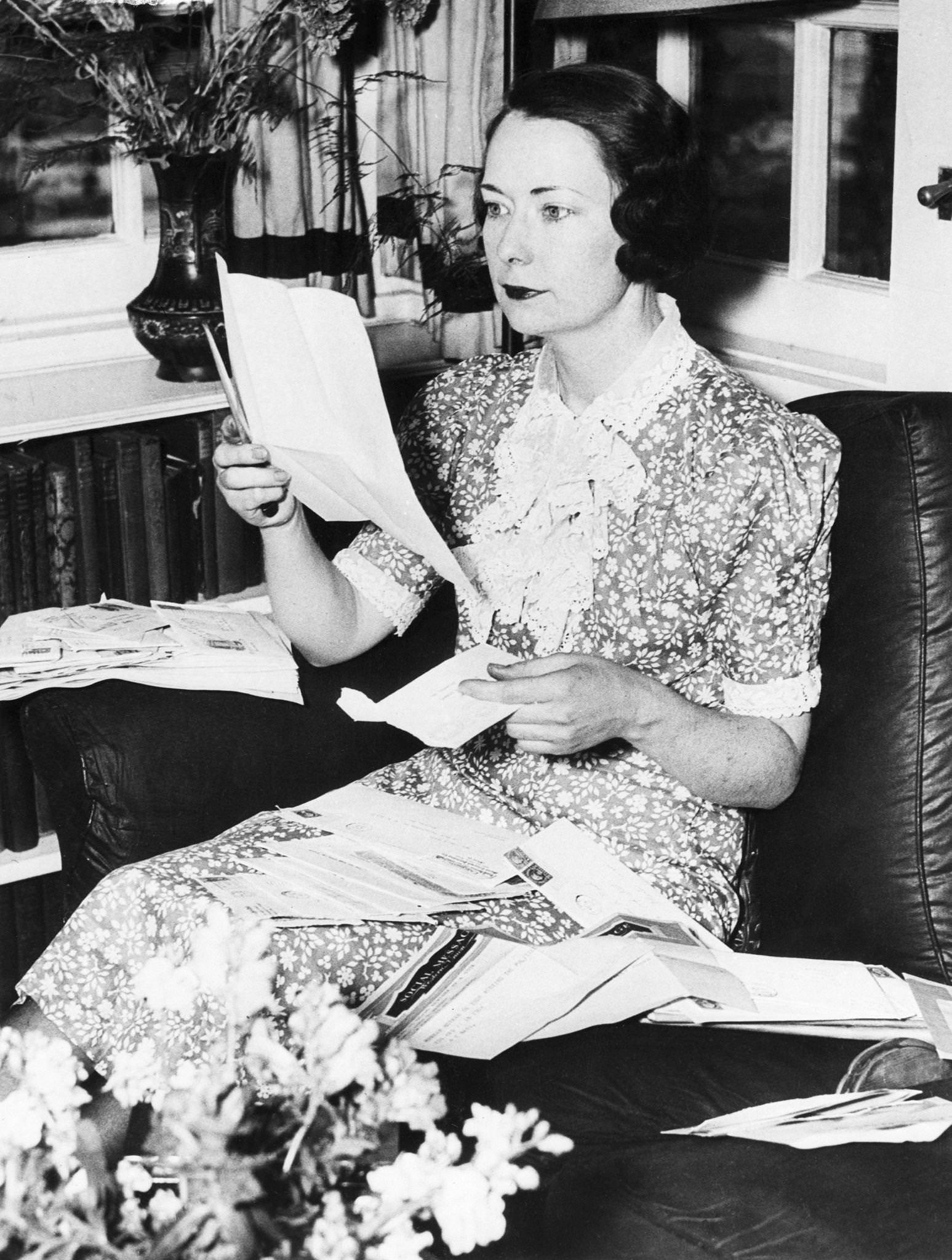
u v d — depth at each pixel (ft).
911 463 5.62
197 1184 2.56
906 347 7.15
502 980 4.81
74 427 6.95
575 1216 4.06
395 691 6.27
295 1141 2.61
